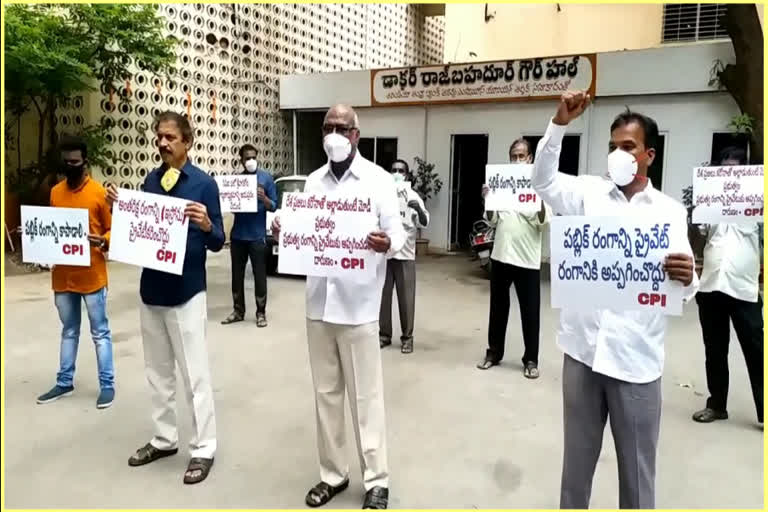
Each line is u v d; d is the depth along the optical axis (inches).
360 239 102.3
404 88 462.3
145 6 363.6
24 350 199.5
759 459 130.1
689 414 154.3
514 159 181.6
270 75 516.4
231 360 193.8
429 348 211.9
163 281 117.0
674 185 379.2
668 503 112.5
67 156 146.5
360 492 115.0
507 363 194.9
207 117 462.0
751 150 323.0
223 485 116.8
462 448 133.5
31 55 304.8
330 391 110.1
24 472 120.6
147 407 153.7
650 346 83.7
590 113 399.5
